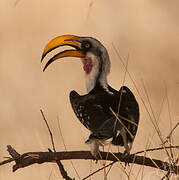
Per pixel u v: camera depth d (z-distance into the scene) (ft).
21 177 35.73
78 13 74.13
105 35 69.97
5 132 46.34
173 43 67.21
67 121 46.85
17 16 71.77
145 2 76.43
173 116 36.40
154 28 71.20
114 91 29.66
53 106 52.13
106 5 75.05
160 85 51.44
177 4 75.36
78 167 33.88
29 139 43.34
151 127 29.04
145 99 43.04
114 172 31.48
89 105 27.99
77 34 71.20
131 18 73.20
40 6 73.97
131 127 26.78
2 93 55.01
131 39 68.80
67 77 59.47
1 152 41.01
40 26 71.20
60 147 41.55
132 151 30.86
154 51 65.36
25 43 66.95
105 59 30.71
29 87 56.75
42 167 35.35
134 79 51.11
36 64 62.59
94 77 30.50
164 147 24.89
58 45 31.17
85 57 30.86
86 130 43.19
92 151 25.20
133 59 61.52
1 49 65.10
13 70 60.08
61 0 74.28
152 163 25.29
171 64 60.80
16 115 49.93
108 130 24.88
